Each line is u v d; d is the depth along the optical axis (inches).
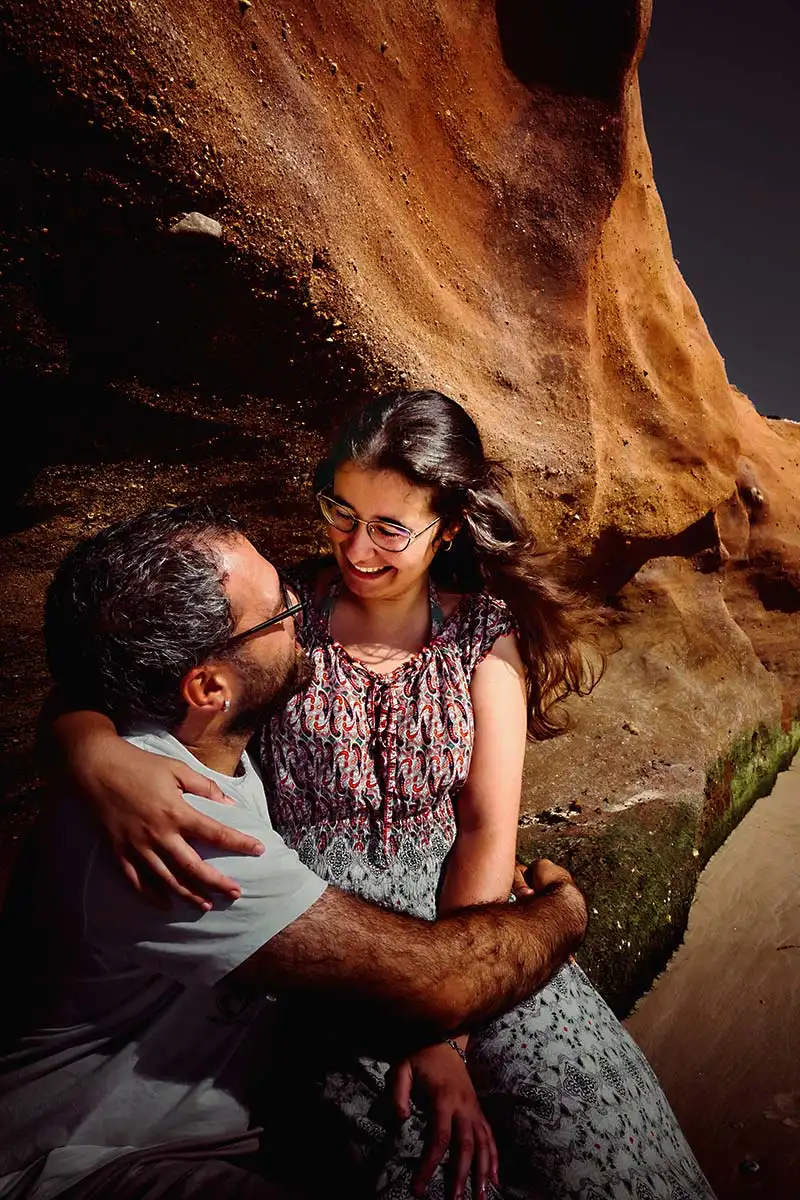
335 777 74.2
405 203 109.3
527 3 120.9
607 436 138.5
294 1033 68.7
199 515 63.8
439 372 103.7
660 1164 63.9
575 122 124.8
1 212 73.5
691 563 172.4
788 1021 106.2
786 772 184.2
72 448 90.4
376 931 59.9
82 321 81.4
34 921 61.4
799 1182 84.8
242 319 86.2
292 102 88.5
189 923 56.5
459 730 75.5
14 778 109.5
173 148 74.7
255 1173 59.9
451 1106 63.2
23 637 100.1
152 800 55.8
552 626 83.8
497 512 79.4
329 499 73.5
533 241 124.0
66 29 67.0
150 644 58.9
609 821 127.2
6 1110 59.4
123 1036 60.7
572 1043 68.7
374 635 78.7
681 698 160.1
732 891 134.0
